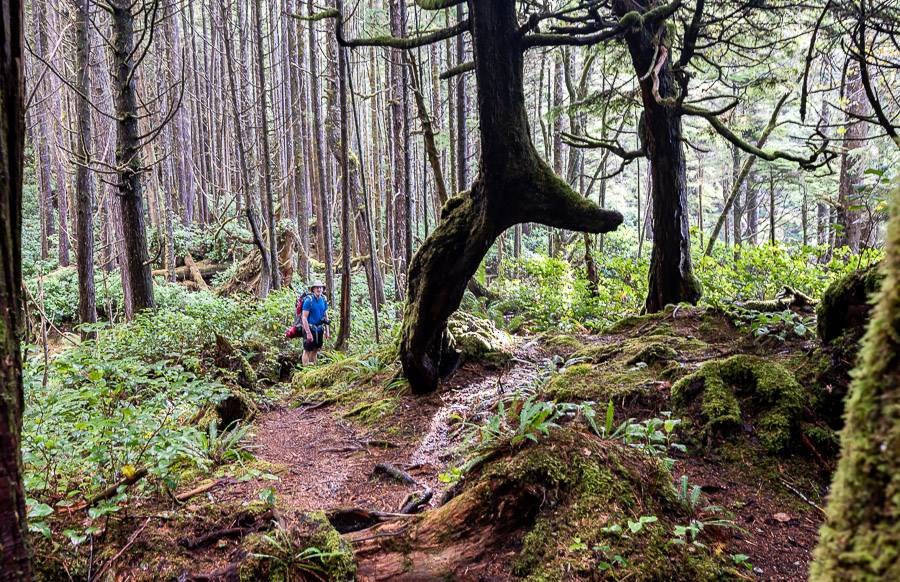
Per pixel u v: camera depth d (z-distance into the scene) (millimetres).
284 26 23172
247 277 19609
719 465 3527
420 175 25547
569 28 5168
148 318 9336
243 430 5082
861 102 11656
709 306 6688
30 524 2611
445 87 21844
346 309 11445
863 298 3756
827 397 3695
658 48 5582
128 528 2996
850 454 916
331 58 15922
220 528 3037
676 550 2418
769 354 4824
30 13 18531
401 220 17984
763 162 15266
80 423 3195
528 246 29172
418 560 2693
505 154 4688
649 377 4770
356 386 7562
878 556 820
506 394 5574
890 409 858
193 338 9258
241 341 9820
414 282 5848
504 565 2523
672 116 7695
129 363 4707
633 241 21438
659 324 6895
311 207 28016
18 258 1627
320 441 5512
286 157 29141
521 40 4500
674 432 3896
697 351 5352
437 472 4410
